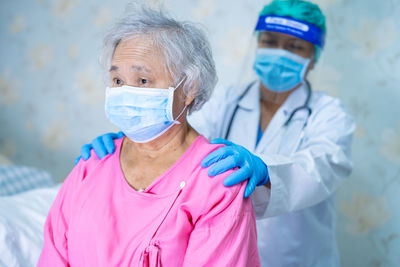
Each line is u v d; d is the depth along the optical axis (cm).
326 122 162
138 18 95
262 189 128
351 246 249
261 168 112
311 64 167
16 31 331
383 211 240
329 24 239
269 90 169
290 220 161
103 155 108
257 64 164
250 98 170
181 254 92
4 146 349
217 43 270
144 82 96
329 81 242
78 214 100
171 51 93
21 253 128
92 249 96
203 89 102
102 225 95
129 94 95
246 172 98
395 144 234
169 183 97
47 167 338
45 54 324
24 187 242
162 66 93
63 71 321
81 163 110
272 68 159
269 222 160
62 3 313
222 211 94
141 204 96
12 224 134
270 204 128
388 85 232
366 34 234
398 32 227
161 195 95
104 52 102
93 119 317
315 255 170
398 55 228
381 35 231
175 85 96
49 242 105
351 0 234
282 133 161
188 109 105
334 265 178
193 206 93
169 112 95
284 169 133
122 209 97
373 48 233
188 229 93
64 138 329
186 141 104
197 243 92
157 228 91
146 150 103
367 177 242
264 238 160
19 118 341
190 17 271
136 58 92
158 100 94
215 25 269
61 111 327
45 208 158
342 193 248
